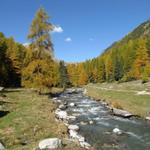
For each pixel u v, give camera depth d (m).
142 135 24.22
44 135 19.66
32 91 54.09
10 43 73.06
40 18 45.94
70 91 87.00
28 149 16.38
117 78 111.50
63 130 21.94
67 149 16.77
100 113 36.31
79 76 143.38
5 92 48.25
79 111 37.94
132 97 48.72
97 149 19.58
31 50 46.22
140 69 88.31
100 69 129.25
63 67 115.81
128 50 109.00
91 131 25.62
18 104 33.38
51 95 57.41
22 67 71.38
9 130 20.38
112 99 48.69
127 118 32.62
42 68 45.47
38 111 28.70
